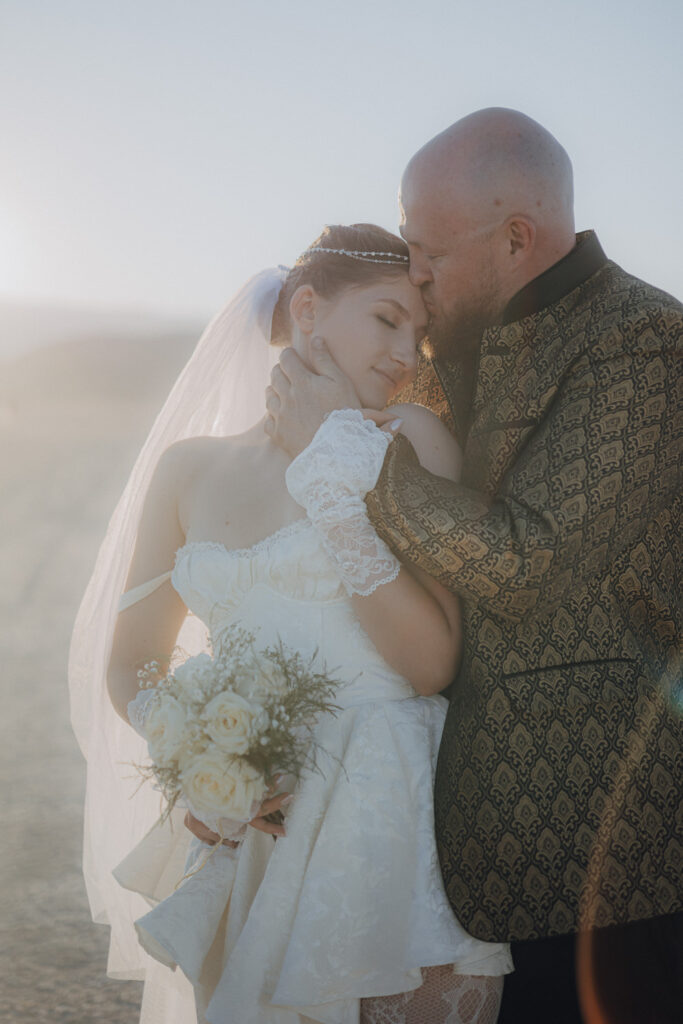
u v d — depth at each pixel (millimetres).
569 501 1889
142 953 2457
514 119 2092
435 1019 1977
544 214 2064
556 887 1923
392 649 2027
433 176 2088
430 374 2400
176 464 2273
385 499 1937
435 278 2150
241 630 1985
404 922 1960
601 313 2016
